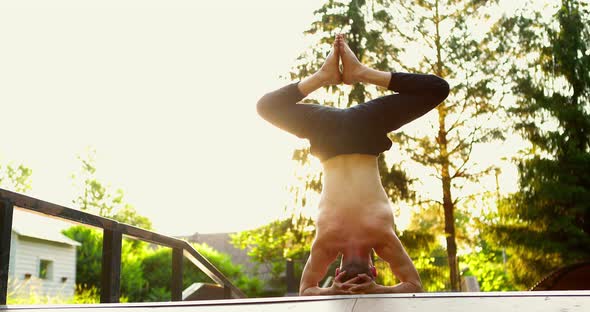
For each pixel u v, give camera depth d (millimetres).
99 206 37344
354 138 2188
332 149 2201
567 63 13180
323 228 2145
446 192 12914
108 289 2689
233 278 22469
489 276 18531
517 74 13117
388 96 2301
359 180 2168
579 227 12758
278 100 2305
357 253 2102
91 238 19797
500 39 13398
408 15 13547
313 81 2342
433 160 12852
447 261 13422
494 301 1147
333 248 2133
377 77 2305
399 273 2121
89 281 19234
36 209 2213
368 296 1294
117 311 1238
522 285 12961
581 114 12766
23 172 36781
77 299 9148
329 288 2072
